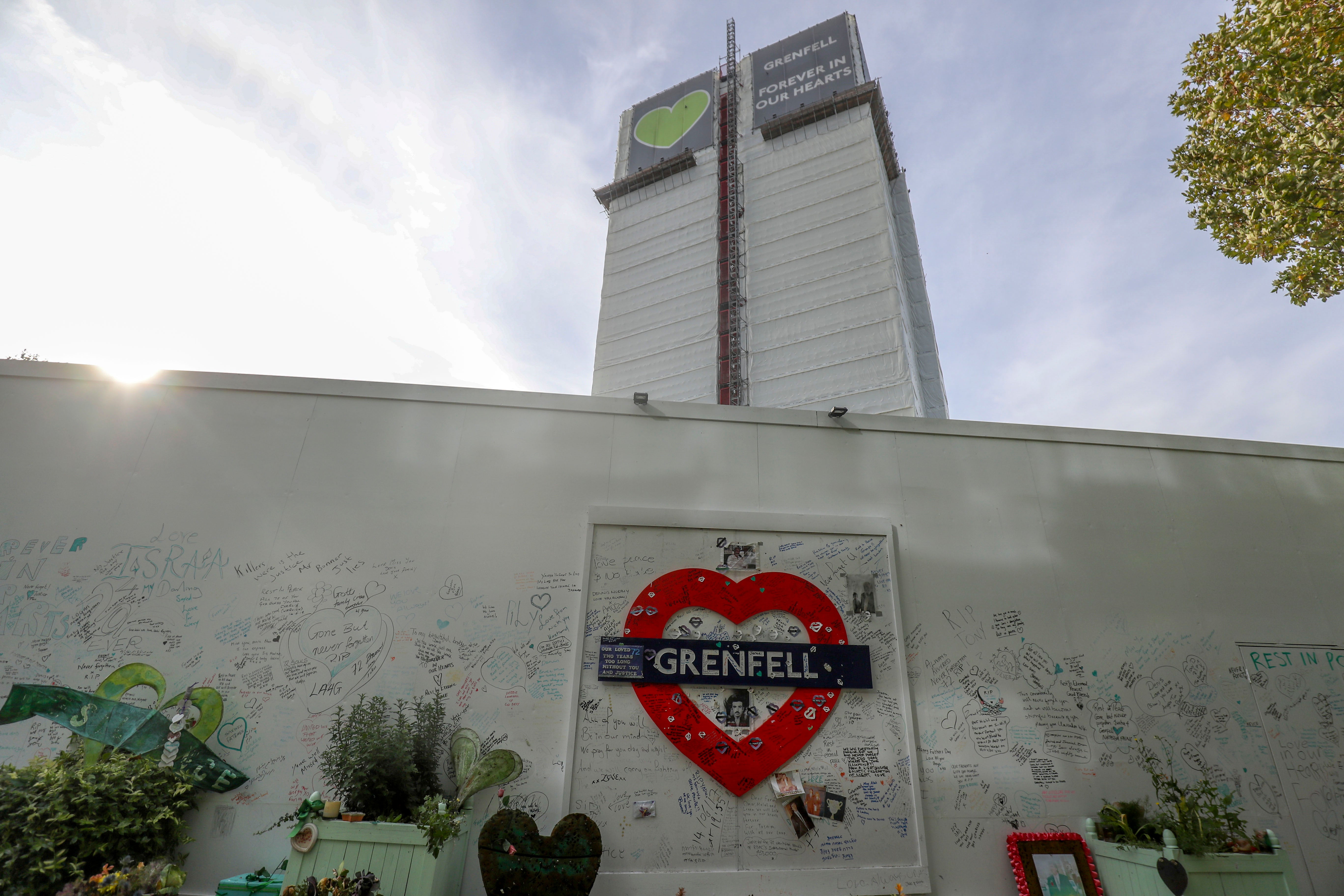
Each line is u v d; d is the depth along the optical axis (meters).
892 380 38.22
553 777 5.87
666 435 7.38
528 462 7.09
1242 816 6.26
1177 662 6.84
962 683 6.53
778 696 6.29
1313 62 8.14
